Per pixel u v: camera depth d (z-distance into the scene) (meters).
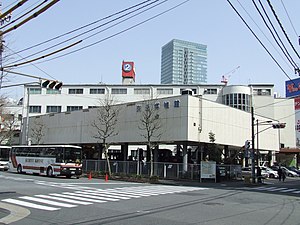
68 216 11.06
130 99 68.56
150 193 19.72
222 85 67.06
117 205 13.89
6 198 15.63
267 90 68.31
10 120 66.06
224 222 10.41
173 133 35.12
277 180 43.59
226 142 40.38
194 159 42.31
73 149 33.47
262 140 50.94
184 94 36.22
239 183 33.50
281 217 11.88
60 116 50.91
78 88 70.75
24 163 38.06
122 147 46.78
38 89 71.94
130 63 76.00
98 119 43.69
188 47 118.62
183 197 17.77
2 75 20.86
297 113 69.81
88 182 28.45
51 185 23.25
